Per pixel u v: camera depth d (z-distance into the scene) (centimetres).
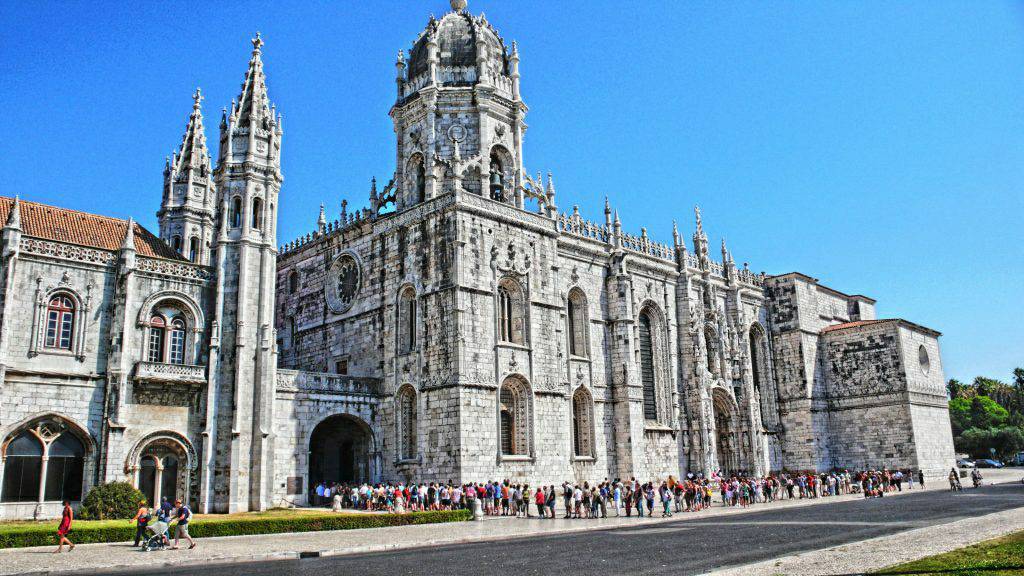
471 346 5622
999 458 13512
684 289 7756
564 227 6850
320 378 5662
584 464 6325
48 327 4588
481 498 5162
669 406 7344
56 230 4962
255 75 5684
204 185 6738
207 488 4856
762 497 6619
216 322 5112
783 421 8962
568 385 6353
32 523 3988
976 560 2267
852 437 8869
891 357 8712
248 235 5319
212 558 2948
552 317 6344
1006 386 16762
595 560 2769
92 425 4600
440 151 6225
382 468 5884
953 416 15162
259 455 5028
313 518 4100
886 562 2317
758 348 9069
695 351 7575
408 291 6081
